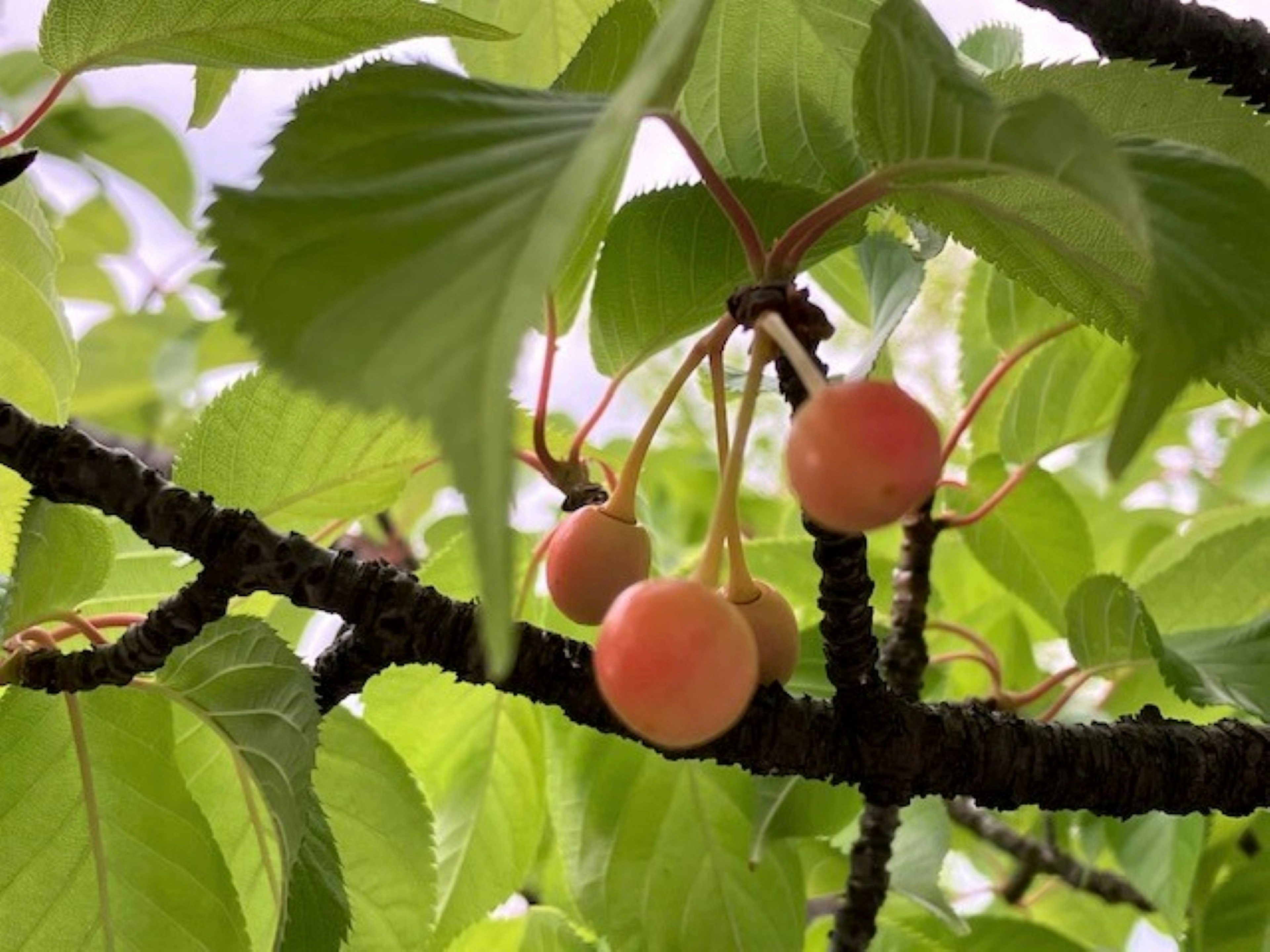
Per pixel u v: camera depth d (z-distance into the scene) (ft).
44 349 0.99
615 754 1.09
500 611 0.47
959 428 1.28
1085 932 1.67
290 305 0.54
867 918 1.08
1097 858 1.25
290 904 0.81
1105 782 0.82
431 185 0.58
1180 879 1.11
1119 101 0.76
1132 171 0.63
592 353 0.98
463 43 1.10
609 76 0.87
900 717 0.81
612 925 1.06
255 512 0.96
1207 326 0.57
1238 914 1.11
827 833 1.04
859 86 0.69
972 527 1.33
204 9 0.81
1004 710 1.17
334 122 0.61
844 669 0.79
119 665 0.79
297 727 0.79
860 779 0.81
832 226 0.74
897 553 1.56
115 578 0.98
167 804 0.86
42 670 0.80
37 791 0.85
